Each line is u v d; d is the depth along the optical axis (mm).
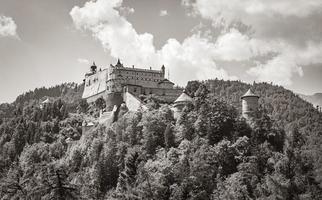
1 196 122188
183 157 150500
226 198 130750
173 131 174250
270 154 155000
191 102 191750
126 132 185750
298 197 135750
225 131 167625
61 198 104375
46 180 108375
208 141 162000
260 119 172750
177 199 131500
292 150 156875
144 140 173375
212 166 146375
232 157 152500
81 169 182375
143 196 133375
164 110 193875
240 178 139500
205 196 132250
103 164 164000
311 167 156000
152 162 154750
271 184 136500
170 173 144875
